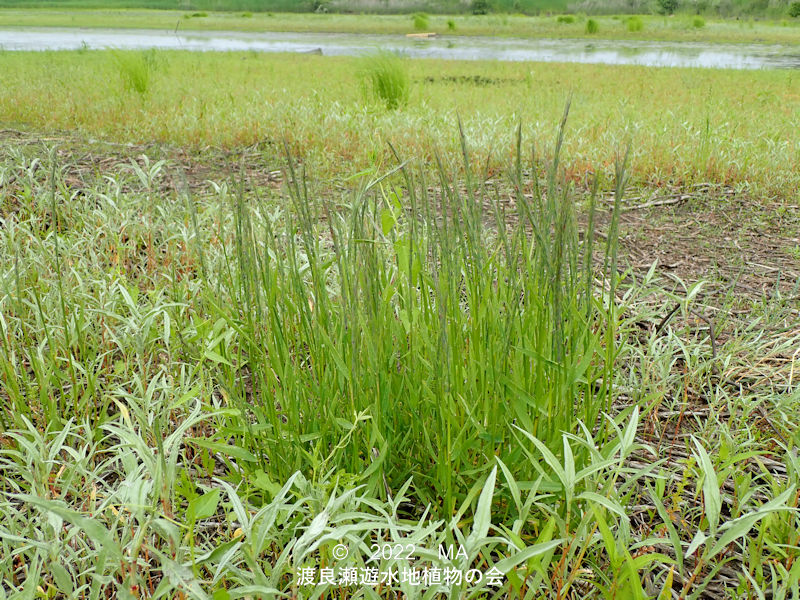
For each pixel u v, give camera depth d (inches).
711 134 247.6
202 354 79.0
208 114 291.0
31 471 61.8
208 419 86.8
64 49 769.6
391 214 86.9
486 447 69.1
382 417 69.9
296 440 69.1
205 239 129.2
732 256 161.8
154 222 145.3
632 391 94.5
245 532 49.8
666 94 408.5
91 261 124.7
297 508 60.1
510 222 168.6
